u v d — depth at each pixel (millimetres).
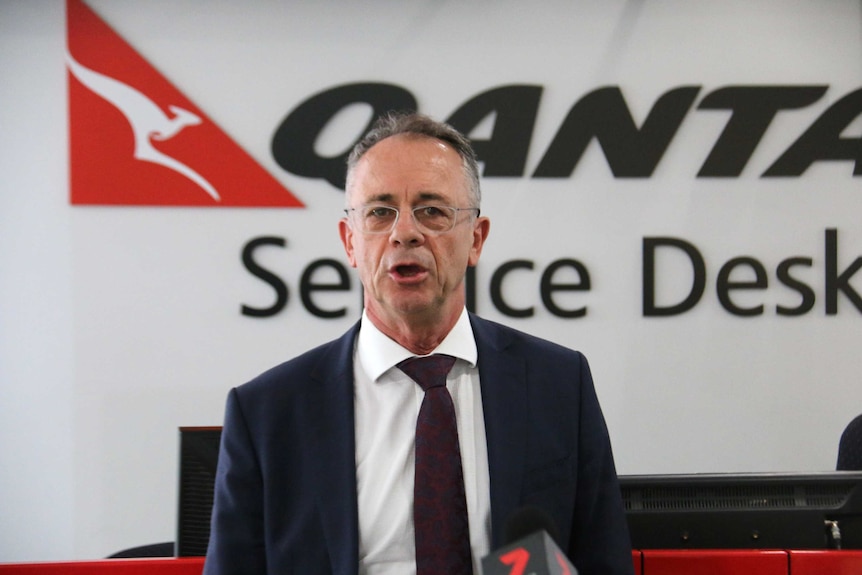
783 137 9258
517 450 3350
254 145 9219
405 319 3307
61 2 9109
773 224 9258
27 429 9125
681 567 3516
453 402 3428
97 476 9156
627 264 9266
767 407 9297
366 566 3236
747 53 9273
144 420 9180
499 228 9258
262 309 9180
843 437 5918
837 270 9258
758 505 3762
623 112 9211
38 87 9125
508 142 9195
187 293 9203
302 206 9219
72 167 9094
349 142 9242
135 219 9172
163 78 9164
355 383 3484
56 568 3539
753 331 9281
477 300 9258
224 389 9219
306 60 9234
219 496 3385
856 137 9242
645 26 9266
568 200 9266
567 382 3564
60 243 9148
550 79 9266
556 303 9250
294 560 3230
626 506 3773
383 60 9242
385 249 3238
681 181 9250
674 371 9281
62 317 9156
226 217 9219
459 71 9258
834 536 3727
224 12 9203
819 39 9273
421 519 3191
